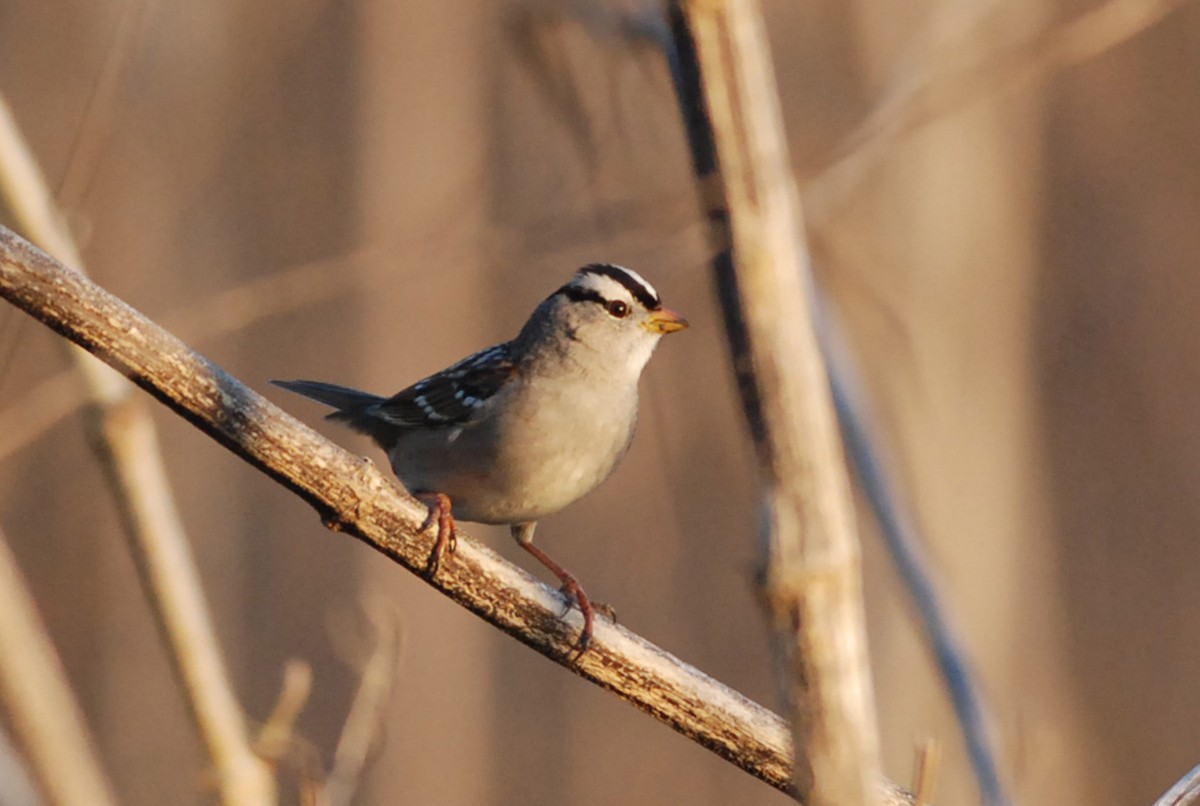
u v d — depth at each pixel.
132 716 14.10
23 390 11.24
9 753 5.22
